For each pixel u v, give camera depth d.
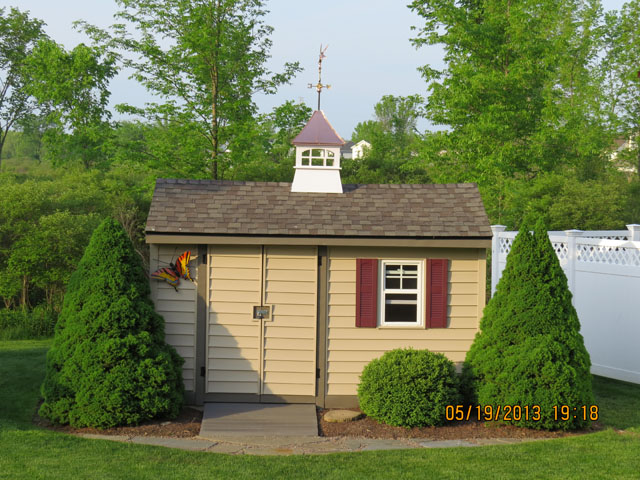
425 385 10.49
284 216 11.97
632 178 39.09
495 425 10.51
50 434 9.29
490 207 26.09
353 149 72.00
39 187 23.86
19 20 43.12
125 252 10.75
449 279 11.88
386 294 12.59
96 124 35.28
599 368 14.60
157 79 25.30
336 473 8.14
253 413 11.18
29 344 17.61
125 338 10.22
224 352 11.82
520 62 24.19
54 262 21.70
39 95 36.41
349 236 11.55
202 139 24.88
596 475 8.05
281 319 11.84
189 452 8.90
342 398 11.84
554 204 28.66
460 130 26.12
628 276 13.94
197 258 11.79
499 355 10.65
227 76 25.39
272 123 26.08
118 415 9.99
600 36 39.72
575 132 25.48
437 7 25.25
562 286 10.75
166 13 24.59
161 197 12.28
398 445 9.61
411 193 12.90
